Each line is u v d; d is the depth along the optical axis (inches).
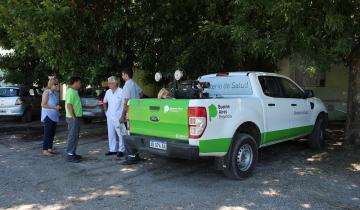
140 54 432.8
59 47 389.7
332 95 532.4
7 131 527.2
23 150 384.5
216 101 255.8
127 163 316.5
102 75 422.9
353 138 362.0
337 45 274.7
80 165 316.8
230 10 391.2
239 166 272.1
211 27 359.6
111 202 228.4
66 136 476.4
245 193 244.2
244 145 273.6
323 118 380.8
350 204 225.6
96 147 395.5
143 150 279.7
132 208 218.1
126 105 321.4
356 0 288.0
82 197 237.6
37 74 660.1
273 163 322.3
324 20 277.6
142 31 408.5
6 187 257.3
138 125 288.4
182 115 251.6
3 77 713.0
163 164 317.4
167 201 229.5
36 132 518.0
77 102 330.3
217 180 273.1
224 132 258.5
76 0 381.4
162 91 311.1
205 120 246.5
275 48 297.7
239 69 444.8
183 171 296.8
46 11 353.1
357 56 353.7
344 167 307.9
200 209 216.5
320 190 250.8
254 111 285.6
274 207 220.2
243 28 298.5
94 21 402.6
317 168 305.6
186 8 434.0
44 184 264.1
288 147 386.6
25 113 628.7
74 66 419.8
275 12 281.6
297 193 244.7
